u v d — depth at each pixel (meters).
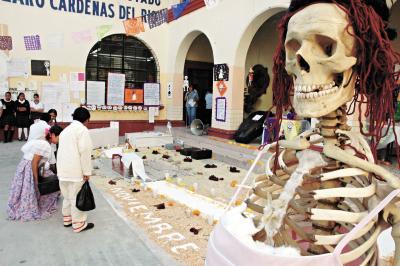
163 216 4.60
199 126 11.09
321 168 1.52
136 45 12.92
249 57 12.24
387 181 1.38
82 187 3.91
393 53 1.47
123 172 7.05
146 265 3.27
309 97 1.49
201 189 5.98
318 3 1.50
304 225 1.82
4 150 9.29
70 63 11.66
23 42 10.92
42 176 4.64
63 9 11.41
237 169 7.56
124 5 12.42
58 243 3.71
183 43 12.42
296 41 1.56
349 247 1.63
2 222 4.27
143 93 13.07
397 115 6.53
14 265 3.21
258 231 1.53
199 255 3.49
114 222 4.35
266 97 12.73
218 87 10.27
